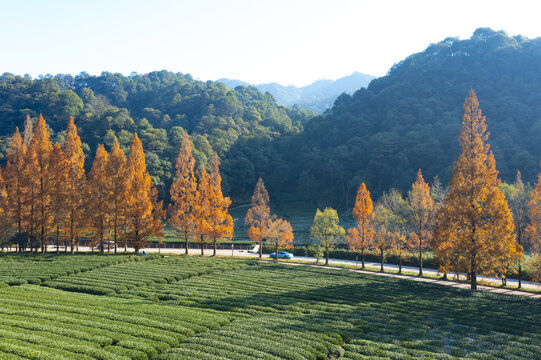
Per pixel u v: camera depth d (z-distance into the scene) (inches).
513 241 1528.1
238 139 6427.2
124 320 912.3
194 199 2433.6
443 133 4849.9
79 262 1759.4
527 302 1402.6
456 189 1627.7
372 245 2190.0
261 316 1066.1
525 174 4052.7
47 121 5565.9
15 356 616.1
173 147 4990.2
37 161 2122.3
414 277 1990.7
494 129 4746.6
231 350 763.4
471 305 1321.4
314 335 889.5
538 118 4707.2
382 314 1139.9
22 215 2096.5
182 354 724.7
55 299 1096.8
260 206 2508.6
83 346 700.0
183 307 1123.3
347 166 5438.0
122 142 4990.2
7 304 984.3
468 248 1541.6
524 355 844.6
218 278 1599.4
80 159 2255.2
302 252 2893.7
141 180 2241.6
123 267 1732.3
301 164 6235.2
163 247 3006.9
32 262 1739.7
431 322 1087.6
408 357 794.8
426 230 2030.0
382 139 5157.5
